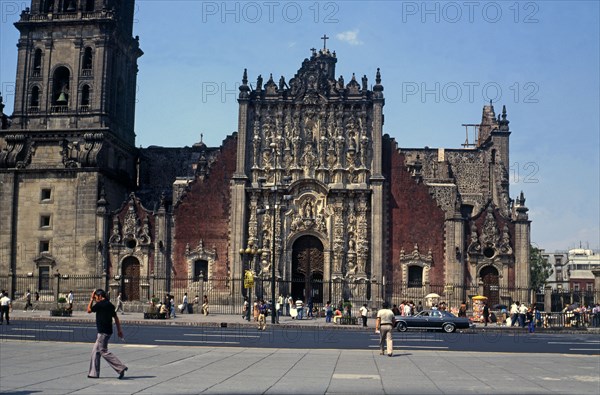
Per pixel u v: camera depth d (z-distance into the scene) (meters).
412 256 86.62
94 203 89.44
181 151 102.94
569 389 25.50
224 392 23.62
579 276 199.75
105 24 93.06
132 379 26.00
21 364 29.77
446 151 104.69
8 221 90.56
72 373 27.17
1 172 91.44
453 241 86.44
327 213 88.19
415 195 88.00
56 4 94.75
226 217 89.06
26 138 92.75
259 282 86.38
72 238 89.38
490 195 101.88
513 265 86.69
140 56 105.56
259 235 88.06
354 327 64.44
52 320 65.38
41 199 90.81
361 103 89.12
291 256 88.12
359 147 88.81
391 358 35.31
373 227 86.69
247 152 89.69
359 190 87.38
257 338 48.53
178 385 24.84
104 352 25.95
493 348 43.44
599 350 43.22
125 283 88.81
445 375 28.95
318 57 109.44
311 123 89.88
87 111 92.25
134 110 103.88
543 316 71.19
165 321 66.19
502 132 103.81
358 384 25.95
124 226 89.38
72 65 93.31
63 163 90.88
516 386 26.09
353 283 86.56
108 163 92.88
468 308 85.31
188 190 89.69
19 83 93.44
